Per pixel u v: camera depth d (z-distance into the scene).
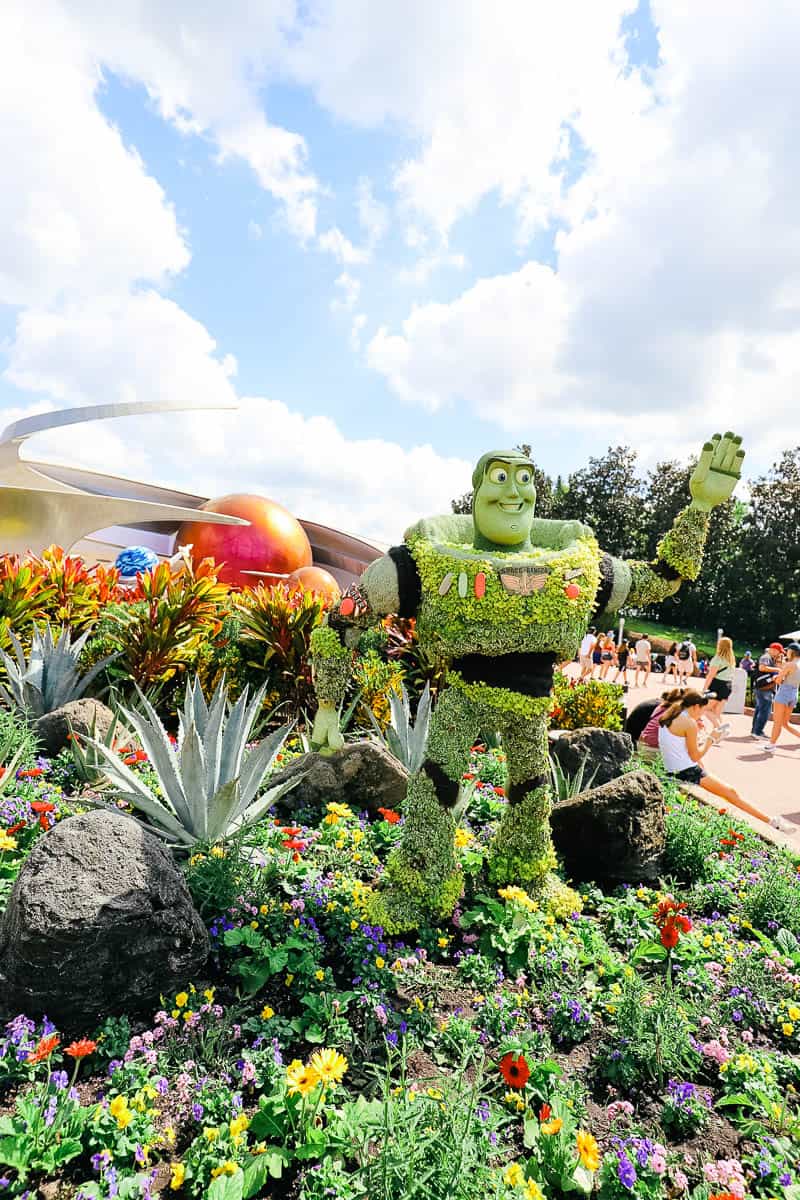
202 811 3.44
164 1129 1.97
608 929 3.45
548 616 3.13
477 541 3.50
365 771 4.40
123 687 6.55
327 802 4.32
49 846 2.46
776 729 9.37
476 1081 1.94
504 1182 1.84
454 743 3.30
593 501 40.94
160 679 6.59
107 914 2.30
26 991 2.23
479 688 3.28
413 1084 2.18
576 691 7.81
